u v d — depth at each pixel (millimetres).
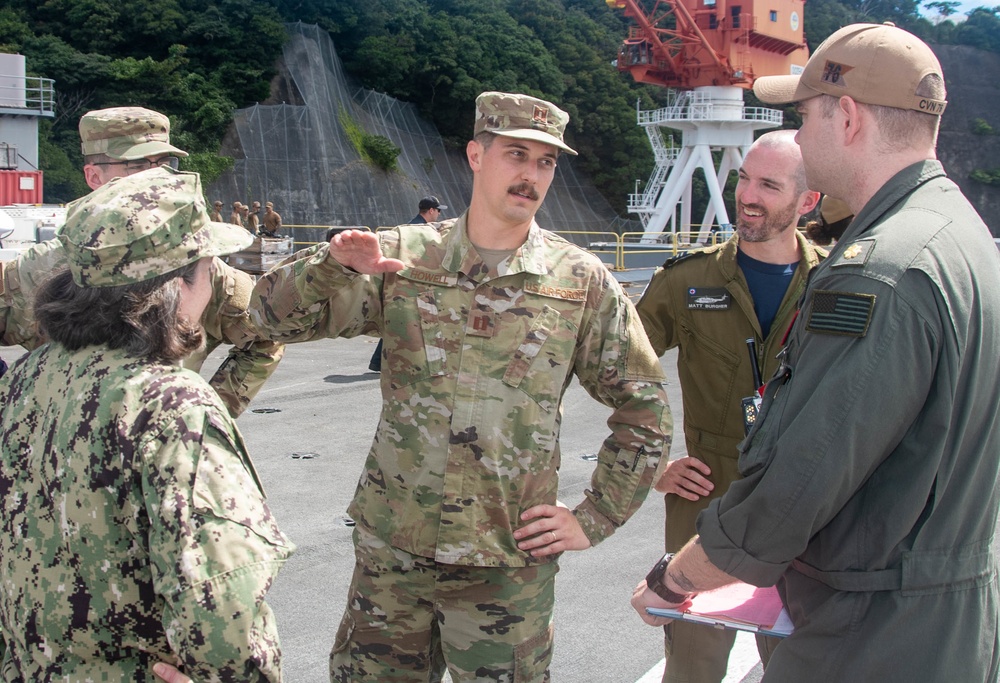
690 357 3035
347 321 2469
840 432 1698
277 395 8469
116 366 1660
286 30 46344
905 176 1839
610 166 57875
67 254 1684
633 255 29172
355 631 2492
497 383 2389
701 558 1949
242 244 1815
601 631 3887
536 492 2430
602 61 60094
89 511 1600
